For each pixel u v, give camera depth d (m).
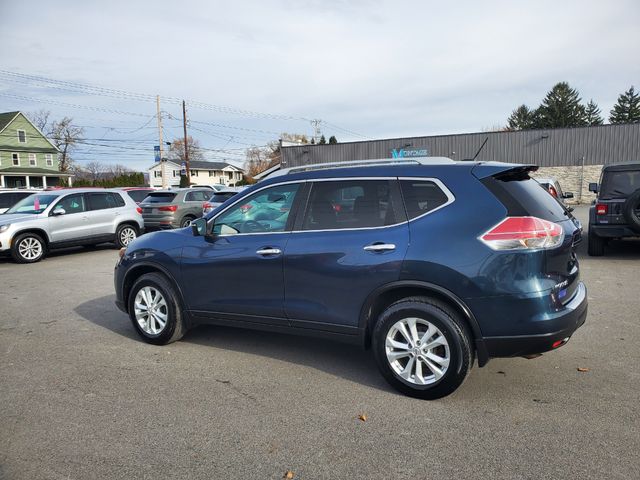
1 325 5.75
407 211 3.65
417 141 36.06
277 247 4.10
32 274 9.45
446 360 3.43
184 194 15.57
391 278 3.57
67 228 11.68
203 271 4.53
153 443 3.04
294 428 3.20
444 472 2.68
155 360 4.50
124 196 13.28
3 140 50.44
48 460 2.86
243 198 4.45
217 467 2.78
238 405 3.55
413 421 3.24
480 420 3.23
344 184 3.97
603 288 6.94
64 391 3.82
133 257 5.00
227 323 4.54
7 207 14.72
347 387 3.83
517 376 3.94
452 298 3.37
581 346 4.60
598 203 9.16
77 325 5.71
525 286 3.23
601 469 2.66
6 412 3.47
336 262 3.79
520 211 3.34
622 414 3.26
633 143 31.27
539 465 2.71
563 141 32.81
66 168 65.31
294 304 4.05
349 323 3.82
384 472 2.69
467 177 3.54
